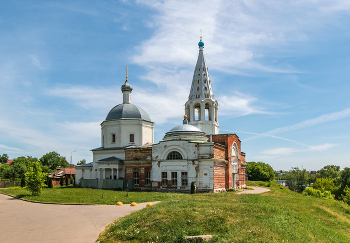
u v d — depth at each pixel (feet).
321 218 82.64
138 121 198.59
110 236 50.14
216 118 207.51
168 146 150.30
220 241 43.01
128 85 213.46
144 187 157.89
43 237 49.83
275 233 48.88
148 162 159.22
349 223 84.12
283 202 95.45
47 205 92.63
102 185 170.91
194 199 84.79
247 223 52.16
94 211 77.00
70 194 125.80
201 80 207.21
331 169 402.11
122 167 184.24
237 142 179.32
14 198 116.57
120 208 82.33
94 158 202.08
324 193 170.81
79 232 53.36
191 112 203.51
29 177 119.03
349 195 193.98
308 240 51.31
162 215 56.95
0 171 343.05
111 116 203.41
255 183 263.29
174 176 146.92
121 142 194.90
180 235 45.52
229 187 155.33
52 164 403.34
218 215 55.77
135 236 49.01
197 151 142.72
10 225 59.47
